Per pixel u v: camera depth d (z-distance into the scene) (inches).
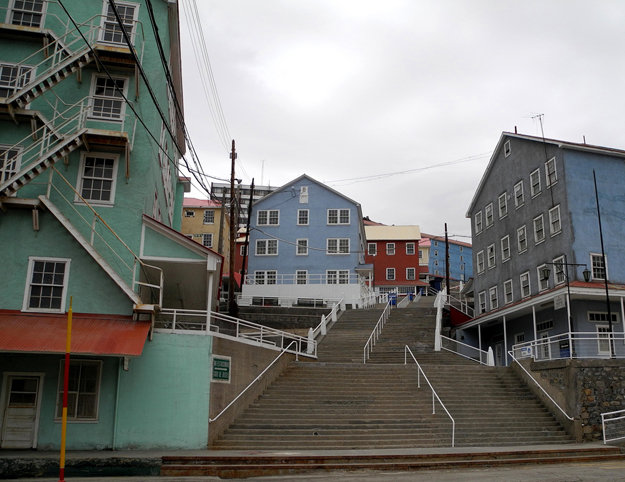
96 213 740.0
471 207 1720.0
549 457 658.2
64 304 711.1
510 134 1460.4
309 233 2050.9
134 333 679.1
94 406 679.7
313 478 529.7
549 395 852.0
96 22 863.1
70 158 803.4
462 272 4372.5
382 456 599.5
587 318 1141.7
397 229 2923.2
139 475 563.5
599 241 1191.6
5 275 709.3
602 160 1248.8
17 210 728.3
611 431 797.9
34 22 847.1
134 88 844.0
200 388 697.6
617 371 831.7
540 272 1291.8
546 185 1291.8
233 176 1425.9
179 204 1566.2
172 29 975.0
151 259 785.6
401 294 2719.0
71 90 828.6
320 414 761.6
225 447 681.6
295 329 1471.5
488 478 518.9
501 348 1454.2
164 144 1033.5
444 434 735.7
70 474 553.9
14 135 796.0
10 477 544.1
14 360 679.1
